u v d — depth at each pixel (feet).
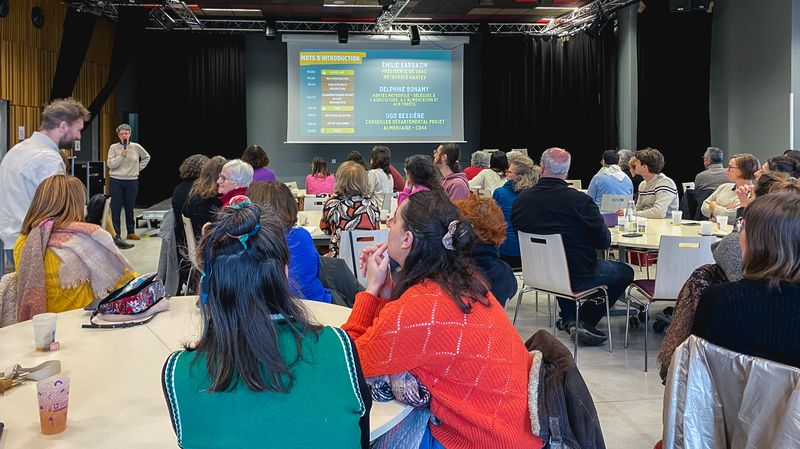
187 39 38.37
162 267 14.03
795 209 5.40
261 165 16.97
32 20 30.76
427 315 4.76
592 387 11.12
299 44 37.68
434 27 38.91
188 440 3.68
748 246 5.63
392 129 38.45
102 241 8.27
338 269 9.98
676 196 17.25
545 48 39.24
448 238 5.01
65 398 4.31
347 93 38.06
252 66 39.70
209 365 3.66
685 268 11.55
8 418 4.54
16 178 9.85
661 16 32.09
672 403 5.69
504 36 39.04
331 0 32.24
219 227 3.76
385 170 21.20
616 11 32.19
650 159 17.33
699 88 31.81
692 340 5.66
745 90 29.14
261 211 3.93
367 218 12.85
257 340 3.63
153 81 38.42
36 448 4.08
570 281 12.23
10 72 28.60
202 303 3.80
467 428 4.82
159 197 39.06
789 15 26.03
